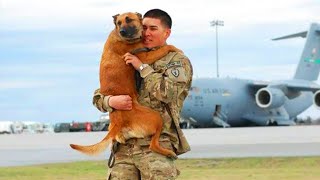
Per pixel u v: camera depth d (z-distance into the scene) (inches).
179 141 230.8
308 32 2699.3
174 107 228.2
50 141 1293.1
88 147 227.1
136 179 231.9
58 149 929.5
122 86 227.5
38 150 905.5
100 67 232.5
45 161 659.4
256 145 903.1
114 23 230.1
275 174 497.0
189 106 2249.0
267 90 2335.1
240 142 1016.2
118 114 226.7
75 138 1467.8
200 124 2354.8
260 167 555.8
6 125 2738.7
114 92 227.3
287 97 2568.9
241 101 2428.6
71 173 518.3
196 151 762.2
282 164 569.9
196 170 534.3
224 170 533.6
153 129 224.5
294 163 574.9
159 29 227.8
